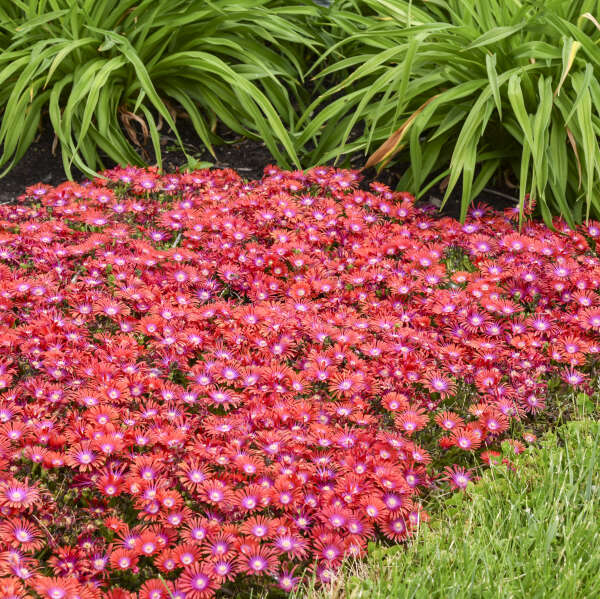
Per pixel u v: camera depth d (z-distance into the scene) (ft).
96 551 7.34
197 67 14.85
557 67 13.12
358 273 11.54
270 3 16.74
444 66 13.75
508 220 13.34
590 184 12.07
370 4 15.11
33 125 14.44
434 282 11.53
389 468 8.34
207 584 7.06
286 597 7.33
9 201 13.78
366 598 7.02
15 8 15.44
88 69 14.02
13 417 8.63
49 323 10.01
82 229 12.59
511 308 10.85
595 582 7.07
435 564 7.32
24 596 6.76
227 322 10.41
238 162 15.16
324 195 13.79
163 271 11.59
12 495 7.47
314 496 7.99
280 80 16.58
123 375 9.41
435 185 14.49
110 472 8.01
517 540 7.58
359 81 16.40
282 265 11.80
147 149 15.16
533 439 9.07
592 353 10.51
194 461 8.25
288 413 9.02
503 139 14.33
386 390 9.64
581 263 12.39
